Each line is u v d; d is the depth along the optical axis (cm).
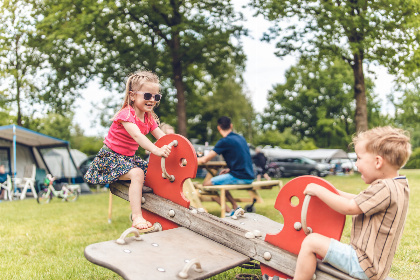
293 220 240
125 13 1712
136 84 305
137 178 294
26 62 2031
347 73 4225
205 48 1970
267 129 5072
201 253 237
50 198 1216
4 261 425
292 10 1664
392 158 218
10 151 1514
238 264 236
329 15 1602
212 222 265
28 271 377
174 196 291
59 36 1549
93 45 1786
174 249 235
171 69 2022
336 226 225
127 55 1862
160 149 284
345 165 2992
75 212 887
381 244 211
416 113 4312
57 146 1538
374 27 1548
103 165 304
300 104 4484
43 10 1809
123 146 305
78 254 449
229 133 635
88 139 5219
